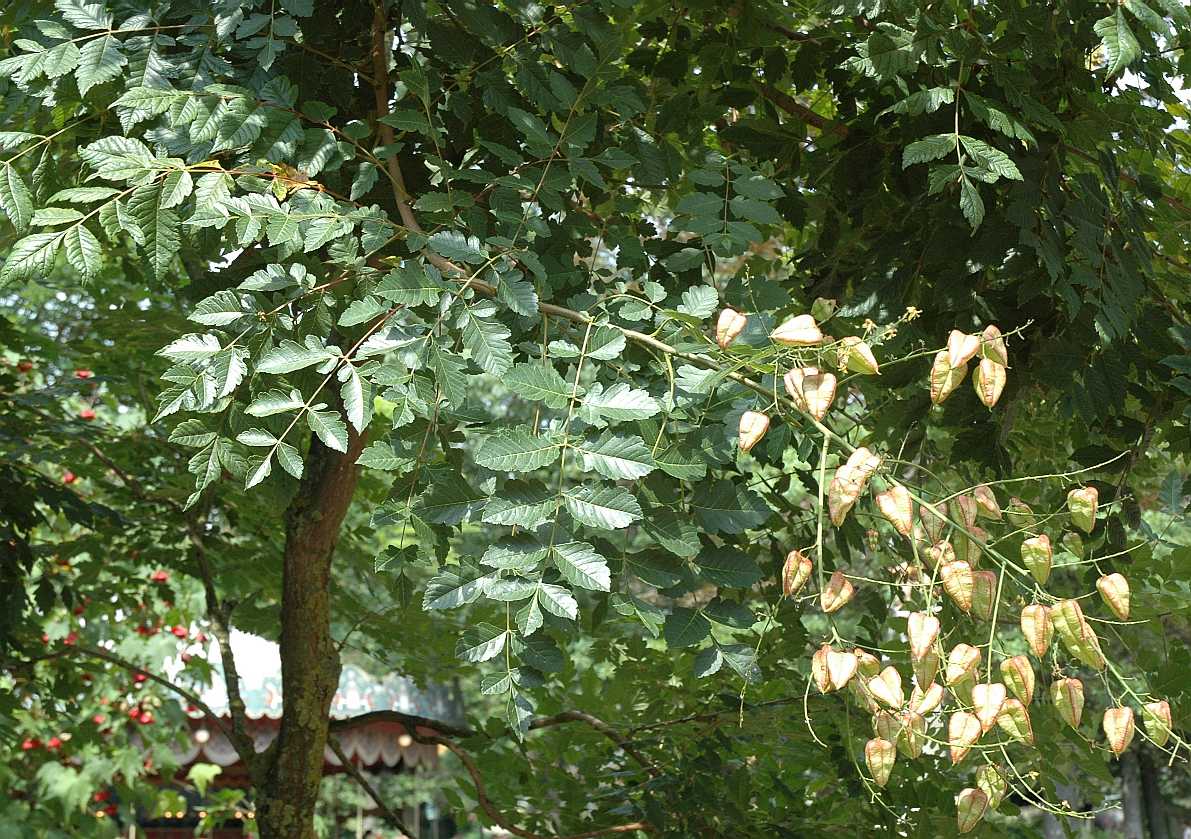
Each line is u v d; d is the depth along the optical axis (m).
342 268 2.27
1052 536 3.11
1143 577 2.95
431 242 2.04
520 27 2.47
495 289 2.03
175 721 7.31
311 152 2.18
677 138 3.27
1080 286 2.57
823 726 3.21
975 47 2.50
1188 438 2.85
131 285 4.62
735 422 2.08
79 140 2.55
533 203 2.25
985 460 2.73
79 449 4.53
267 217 1.98
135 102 2.04
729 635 2.31
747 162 3.34
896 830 3.21
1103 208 2.52
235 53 2.33
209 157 2.16
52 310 6.84
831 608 1.71
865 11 2.45
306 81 2.50
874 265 2.75
